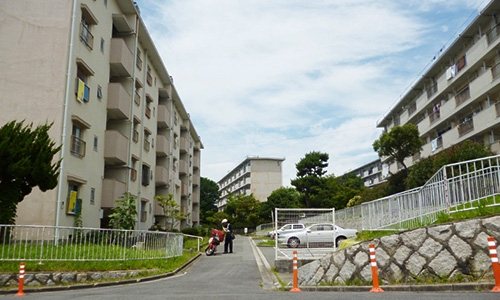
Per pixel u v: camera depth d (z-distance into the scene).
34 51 14.73
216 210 73.38
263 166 73.50
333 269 8.73
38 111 14.30
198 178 48.47
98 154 17.77
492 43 22.64
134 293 8.08
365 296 6.81
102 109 18.28
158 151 28.31
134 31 21.58
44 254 9.78
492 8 22.88
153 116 27.23
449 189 8.38
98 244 10.70
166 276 11.52
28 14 14.97
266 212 59.16
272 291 8.42
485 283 6.84
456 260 7.44
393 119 41.78
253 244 29.06
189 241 25.09
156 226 24.59
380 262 8.13
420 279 7.62
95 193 17.34
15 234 10.12
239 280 10.69
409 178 23.25
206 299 7.00
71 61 14.89
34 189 13.77
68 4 15.20
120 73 20.66
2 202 11.13
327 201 45.41
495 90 22.97
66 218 14.53
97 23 17.19
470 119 25.08
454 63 28.48
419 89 35.34
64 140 14.28
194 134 44.72
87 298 7.38
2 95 14.30
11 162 10.91
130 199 16.56
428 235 7.82
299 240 15.38
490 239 6.70
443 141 28.66
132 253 11.45
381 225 12.28
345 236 19.98
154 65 27.55
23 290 8.62
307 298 6.86
